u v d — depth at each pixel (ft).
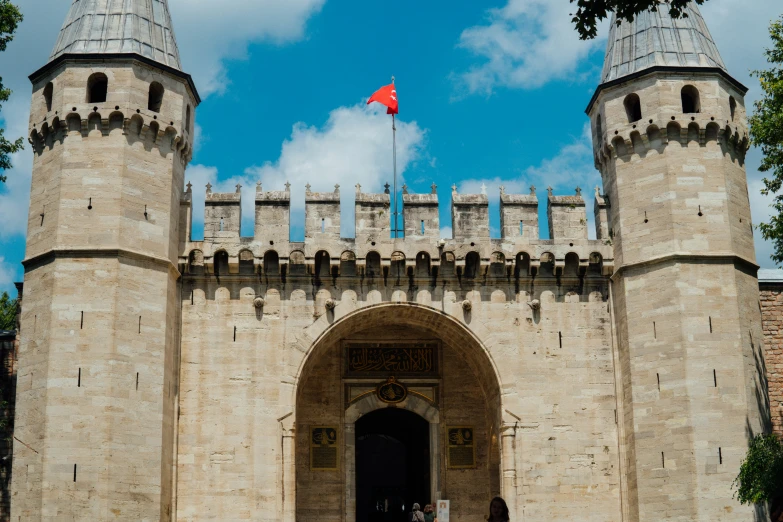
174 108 123.85
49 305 112.78
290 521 118.11
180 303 123.65
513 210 129.59
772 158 120.16
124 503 108.17
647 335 119.75
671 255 119.14
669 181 121.90
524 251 127.44
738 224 122.93
